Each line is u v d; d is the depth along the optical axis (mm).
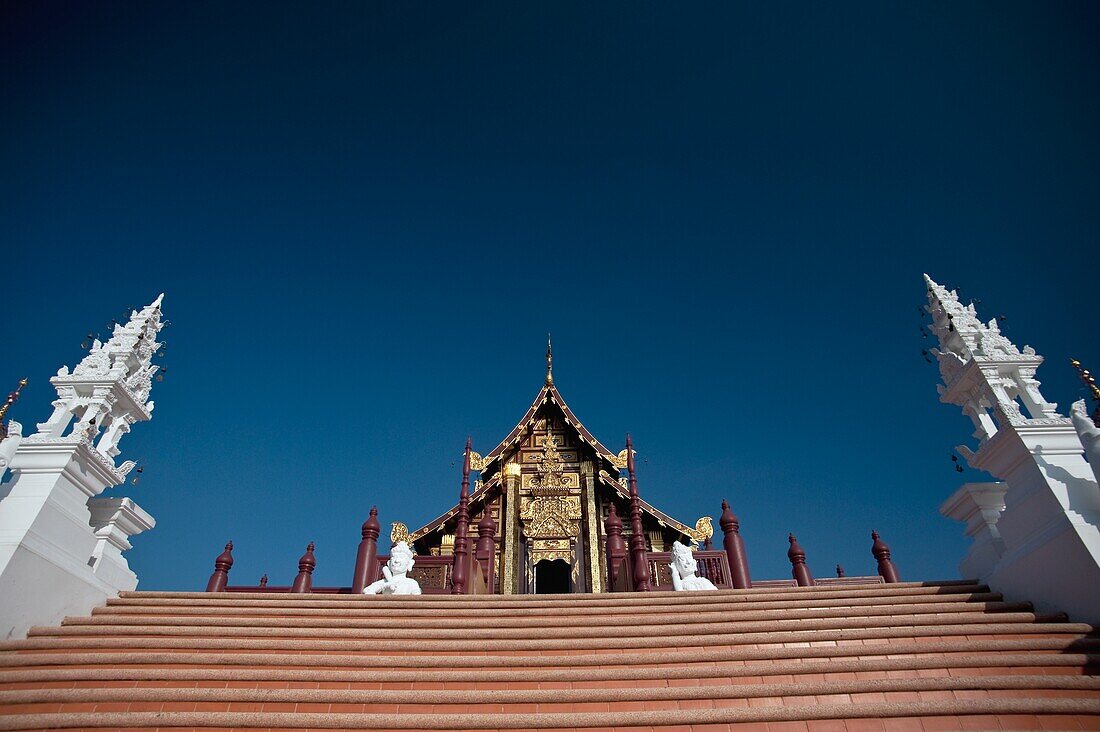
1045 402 8945
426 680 6895
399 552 13109
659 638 7707
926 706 6172
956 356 9836
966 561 9891
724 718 6156
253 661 7207
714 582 15570
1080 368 7875
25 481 8328
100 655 7180
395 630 8039
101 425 9672
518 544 25969
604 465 27438
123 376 9633
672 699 6512
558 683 6883
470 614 8828
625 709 6445
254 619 8273
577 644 7648
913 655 7145
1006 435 8648
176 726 6219
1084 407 7910
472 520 26719
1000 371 9352
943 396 10141
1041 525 8125
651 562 15820
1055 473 8102
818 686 6543
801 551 15914
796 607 8852
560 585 27750
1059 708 6047
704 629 8016
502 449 27812
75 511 8781
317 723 6223
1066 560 7672
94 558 9219
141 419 10086
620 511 26375
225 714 6262
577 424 27875
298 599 9445
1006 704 6129
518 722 6156
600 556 25312
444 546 26031
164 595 9352
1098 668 6648
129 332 9984
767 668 6914
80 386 9344
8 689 6707
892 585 9469
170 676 6910
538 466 27531
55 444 8570
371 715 6262
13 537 7668
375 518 15789
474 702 6496
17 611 7570
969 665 6840
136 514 9820
